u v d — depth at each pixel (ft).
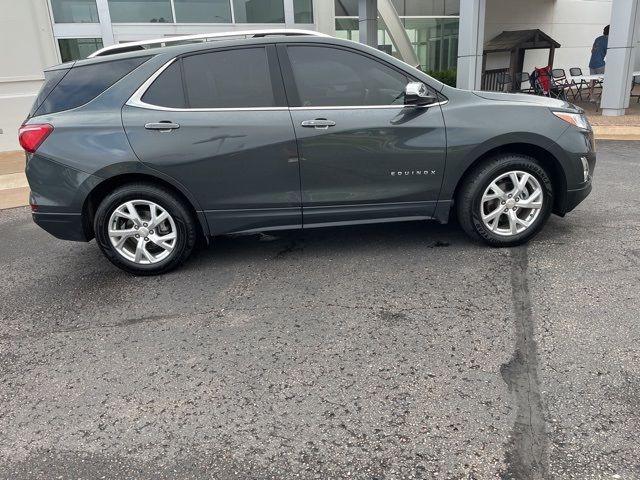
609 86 37.58
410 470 7.41
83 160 13.28
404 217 14.48
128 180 13.97
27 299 13.65
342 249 15.62
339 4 45.88
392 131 13.60
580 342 10.11
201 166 13.44
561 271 13.19
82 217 13.78
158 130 13.26
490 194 14.39
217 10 40.73
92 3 37.06
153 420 8.70
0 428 8.73
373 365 9.82
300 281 13.61
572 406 8.44
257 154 13.47
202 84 13.56
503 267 13.64
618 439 7.71
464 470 7.35
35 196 13.71
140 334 11.44
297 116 13.46
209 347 10.77
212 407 8.93
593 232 15.74
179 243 14.26
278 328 11.34
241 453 7.90
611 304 11.42
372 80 13.75
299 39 13.70
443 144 13.71
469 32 36.11
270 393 9.21
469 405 8.61
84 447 8.19
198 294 13.23
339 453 7.79
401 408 8.64
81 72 13.82
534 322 10.93
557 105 14.47
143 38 38.93
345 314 11.76
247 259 15.33
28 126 13.53
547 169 14.69
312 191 13.89
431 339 10.56
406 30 50.98
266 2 42.34
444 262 14.19
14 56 34.68
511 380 9.16
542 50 58.23
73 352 10.91
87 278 14.79
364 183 13.93
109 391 9.52
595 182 21.66
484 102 14.07
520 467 7.34
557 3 57.77
